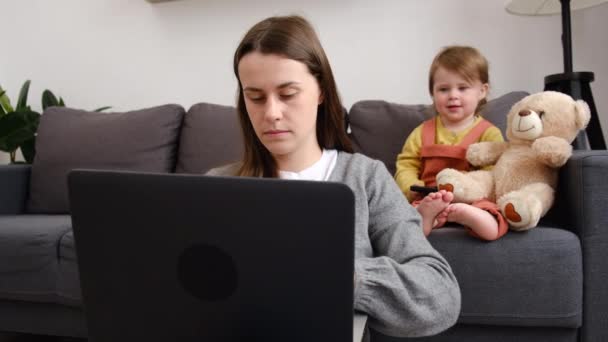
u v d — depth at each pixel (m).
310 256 0.31
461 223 0.88
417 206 0.93
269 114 0.58
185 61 1.87
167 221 0.33
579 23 1.53
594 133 1.25
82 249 0.37
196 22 1.84
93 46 1.98
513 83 1.58
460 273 0.85
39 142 1.57
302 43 0.61
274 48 0.57
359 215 0.64
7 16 2.07
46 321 1.13
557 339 0.86
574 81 1.25
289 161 0.72
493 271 0.84
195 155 1.46
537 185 0.93
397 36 1.65
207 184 0.32
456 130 1.25
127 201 0.34
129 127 1.51
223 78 1.84
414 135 1.31
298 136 0.61
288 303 0.33
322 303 0.32
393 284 0.45
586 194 0.84
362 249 0.59
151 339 0.37
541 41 1.54
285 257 0.32
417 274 0.48
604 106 1.54
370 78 1.69
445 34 1.61
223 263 0.33
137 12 1.90
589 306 0.84
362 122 1.44
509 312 0.84
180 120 1.59
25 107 1.82
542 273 0.82
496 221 0.86
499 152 1.09
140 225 0.34
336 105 0.73
